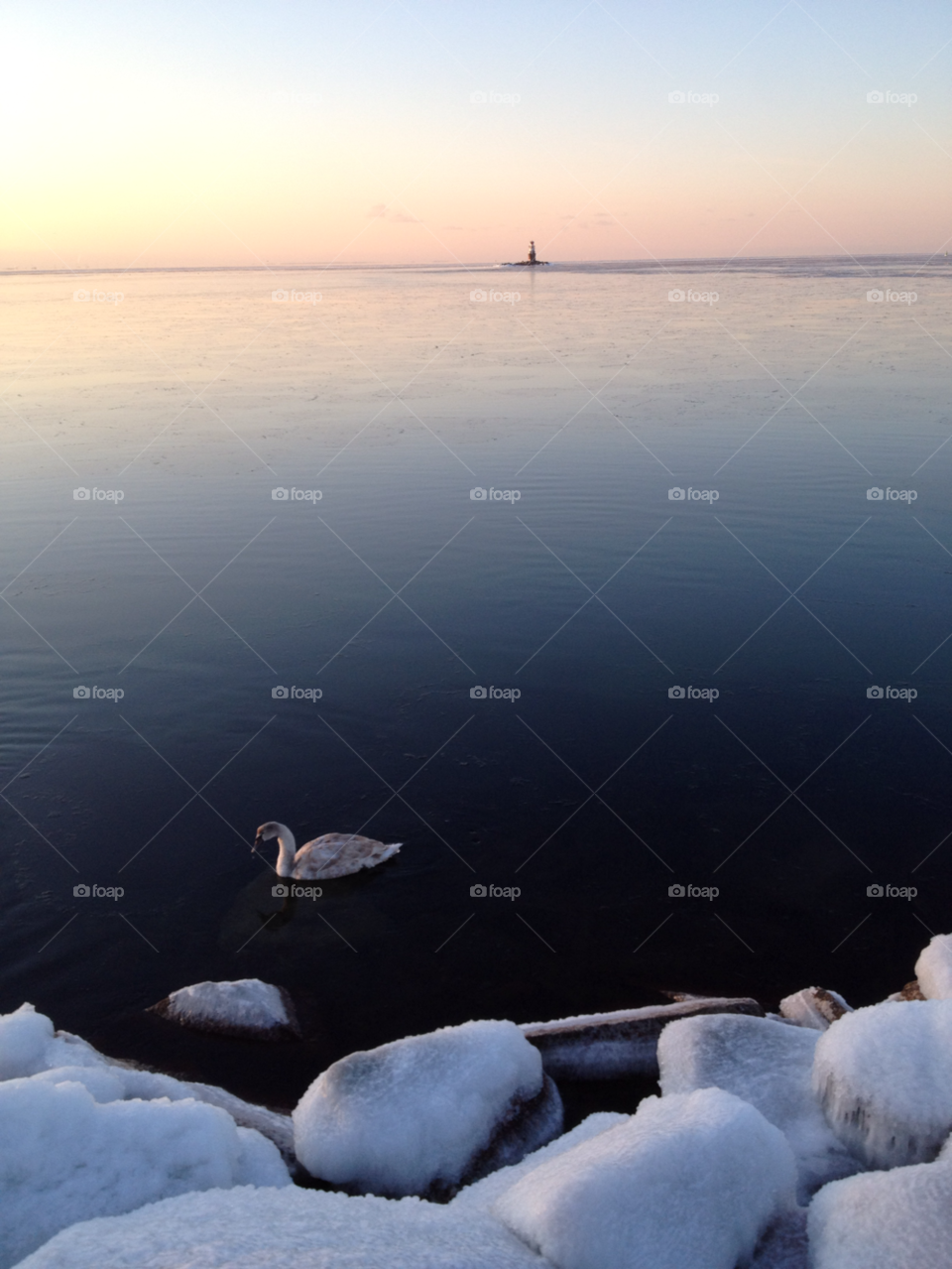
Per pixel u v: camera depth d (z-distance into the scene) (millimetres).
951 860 10570
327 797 11969
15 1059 7355
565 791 11945
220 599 17422
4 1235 5426
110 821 11609
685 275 113688
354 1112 6766
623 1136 5590
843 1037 6668
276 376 37812
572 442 26594
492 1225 5301
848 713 13344
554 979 9148
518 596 17266
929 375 33906
